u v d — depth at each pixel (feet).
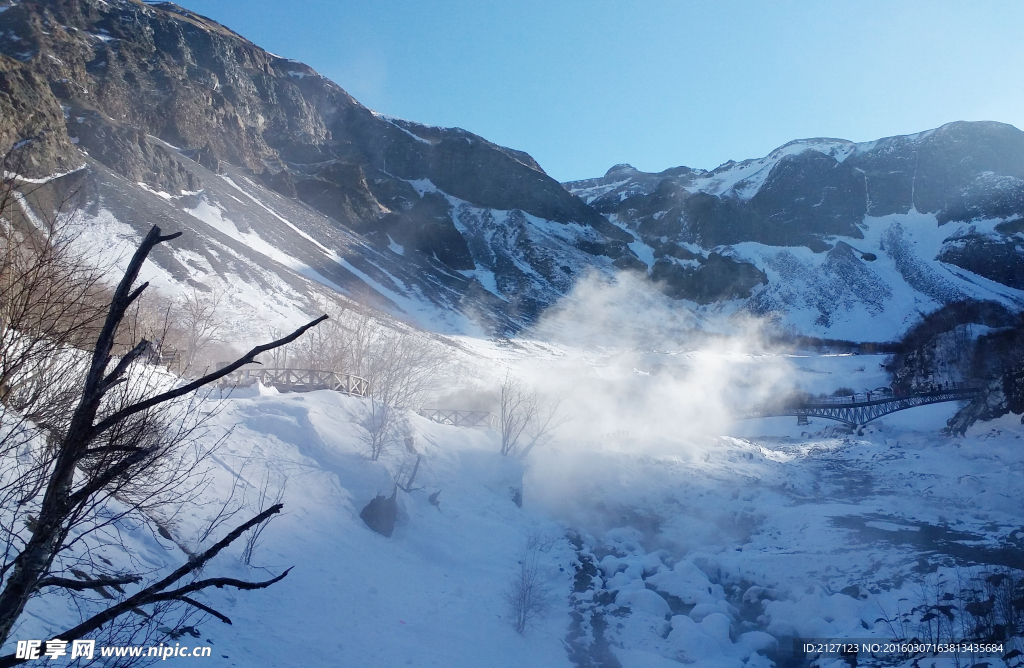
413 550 67.26
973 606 58.08
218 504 52.85
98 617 12.89
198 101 471.21
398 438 84.69
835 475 129.59
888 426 191.52
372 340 150.10
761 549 85.56
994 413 151.64
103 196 248.93
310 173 542.98
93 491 13.29
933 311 481.05
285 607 46.80
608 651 57.88
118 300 12.23
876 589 67.31
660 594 71.31
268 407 74.64
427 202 615.16
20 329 22.76
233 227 335.67
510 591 63.98
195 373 79.15
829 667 53.88
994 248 585.63
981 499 102.63
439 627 53.62
